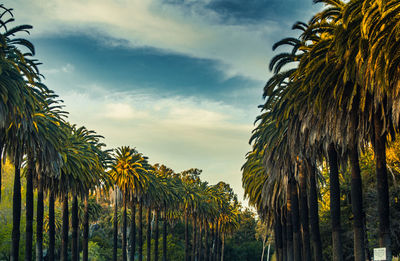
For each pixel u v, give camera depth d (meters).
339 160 33.41
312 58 26.55
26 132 37.22
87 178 51.72
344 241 54.94
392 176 44.19
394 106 21.83
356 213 27.06
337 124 26.52
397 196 44.53
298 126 32.28
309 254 37.69
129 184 74.06
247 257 149.62
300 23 30.14
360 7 21.94
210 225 129.50
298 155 34.41
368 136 28.67
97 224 125.94
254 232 169.00
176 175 144.50
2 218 69.38
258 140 45.09
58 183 49.97
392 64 21.22
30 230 40.50
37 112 39.06
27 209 40.72
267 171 40.38
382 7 19.98
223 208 130.38
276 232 62.59
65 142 49.22
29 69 33.00
